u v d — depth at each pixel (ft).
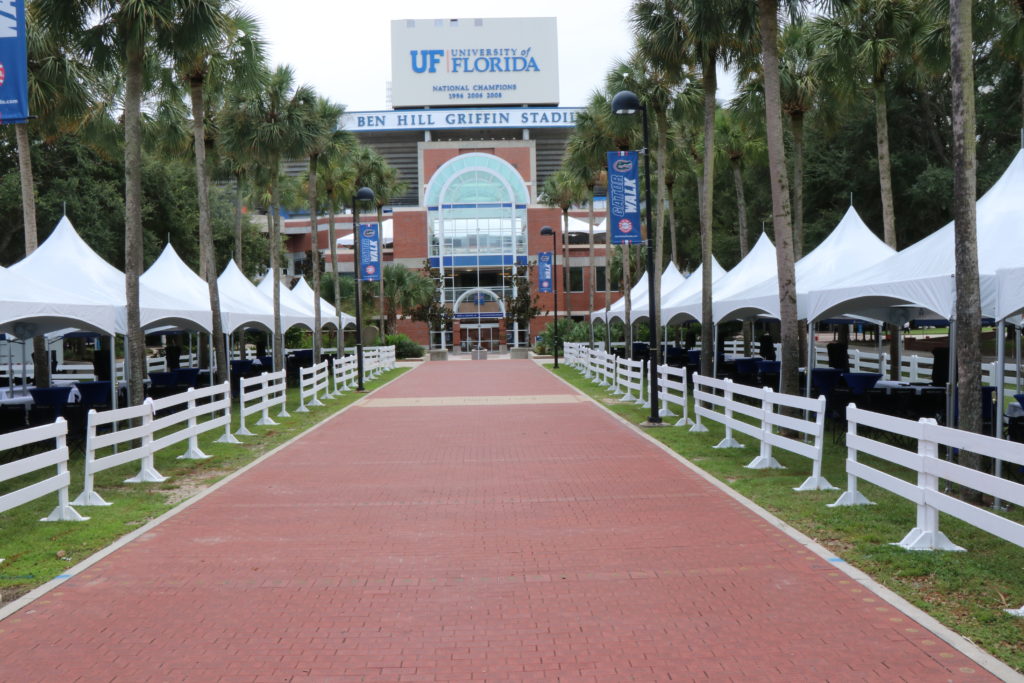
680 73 68.85
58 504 30.68
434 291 204.23
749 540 24.45
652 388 55.16
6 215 111.75
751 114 85.81
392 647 16.72
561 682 14.93
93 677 15.40
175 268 75.82
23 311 41.98
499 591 20.26
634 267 217.56
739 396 71.82
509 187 210.59
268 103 87.61
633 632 17.31
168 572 22.22
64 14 43.91
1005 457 18.72
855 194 113.29
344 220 271.49
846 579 20.51
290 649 16.69
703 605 18.88
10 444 24.89
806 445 33.27
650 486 33.37
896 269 39.60
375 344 179.73
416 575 21.72
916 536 23.04
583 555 23.34
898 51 69.10
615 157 56.85
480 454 43.06
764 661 15.62
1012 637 16.37
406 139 341.62
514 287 212.84
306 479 36.58
